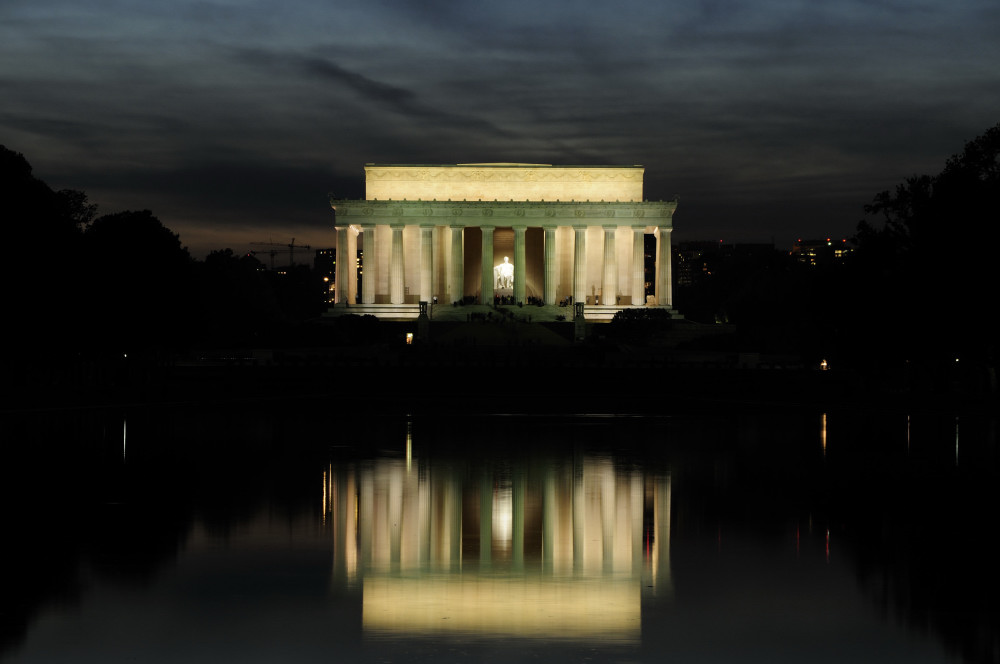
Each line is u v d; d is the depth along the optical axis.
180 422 95.75
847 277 129.38
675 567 40.09
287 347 191.12
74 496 54.59
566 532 46.56
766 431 89.88
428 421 99.44
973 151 122.38
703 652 30.47
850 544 43.84
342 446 77.31
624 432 88.81
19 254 111.31
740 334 195.88
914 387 137.00
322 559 41.28
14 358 125.31
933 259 116.12
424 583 37.78
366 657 29.95
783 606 34.94
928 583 37.69
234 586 37.22
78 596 35.78
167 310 140.25
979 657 30.05
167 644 31.00
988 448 76.25
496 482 60.38
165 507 51.75
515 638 31.61
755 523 48.41
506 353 172.50
